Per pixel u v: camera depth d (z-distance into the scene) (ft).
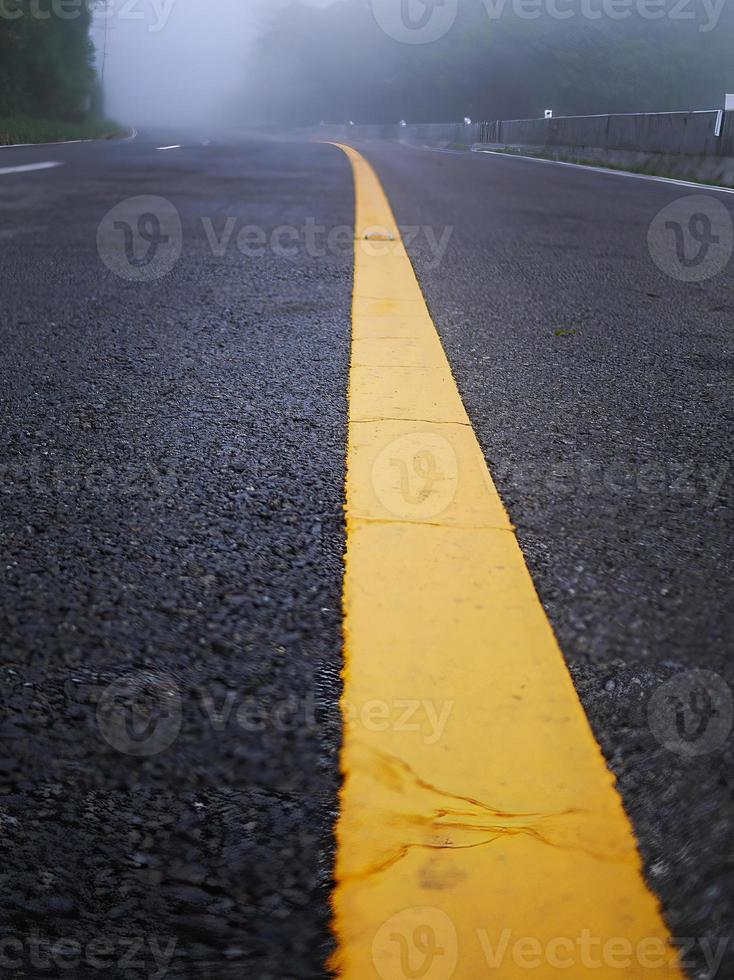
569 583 3.47
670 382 6.45
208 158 36.17
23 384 6.00
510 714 2.65
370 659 2.93
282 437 5.06
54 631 3.01
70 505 4.06
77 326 7.68
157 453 4.76
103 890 2.03
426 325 8.04
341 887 2.05
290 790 2.33
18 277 9.94
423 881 2.06
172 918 1.97
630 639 3.09
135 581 3.37
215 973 1.84
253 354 6.87
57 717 2.58
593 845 2.15
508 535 3.87
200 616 3.15
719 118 36.65
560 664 2.93
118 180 23.24
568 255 12.78
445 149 80.18
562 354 7.16
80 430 5.11
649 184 31.94
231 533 3.82
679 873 2.07
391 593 3.36
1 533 3.74
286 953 1.89
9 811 2.23
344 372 6.44
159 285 9.60
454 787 2.35
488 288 10.02
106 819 2.22
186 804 2.28
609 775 2.40
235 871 2.09
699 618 3.23
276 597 3.30
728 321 8.66
